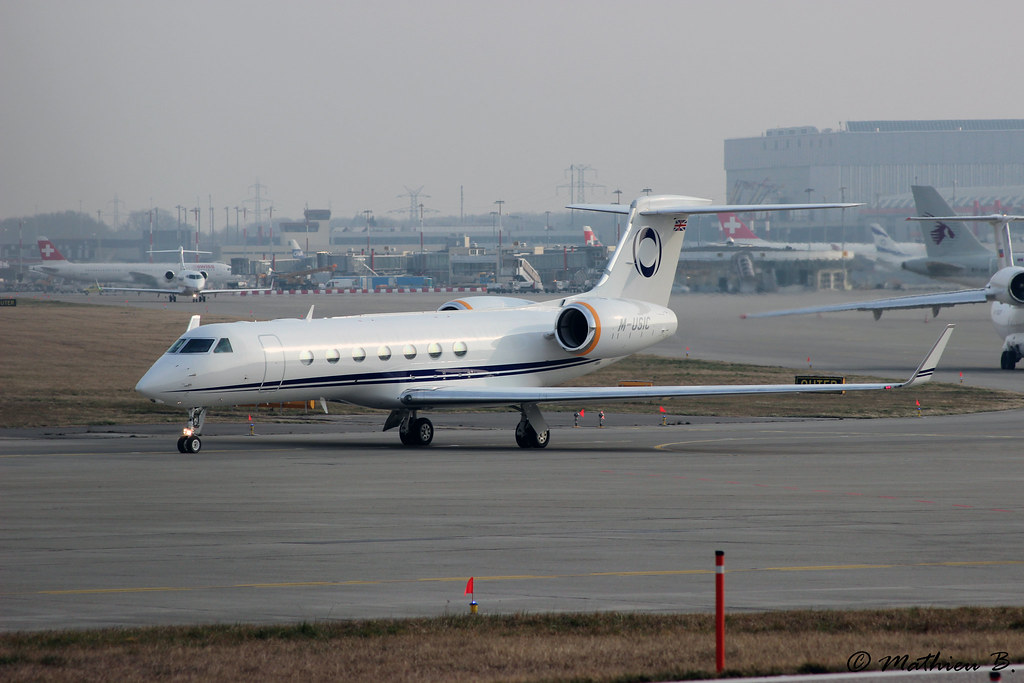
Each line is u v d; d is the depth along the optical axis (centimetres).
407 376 12762
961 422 16050
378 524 7431
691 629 4694
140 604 5262
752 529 7281
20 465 10688
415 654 4291
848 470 10475
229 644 4450
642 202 14425
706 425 15762
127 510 7988
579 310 13450
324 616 5047
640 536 7012
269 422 15738
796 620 4847
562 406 18225
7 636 4562
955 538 6981
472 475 10031
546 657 4244
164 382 11419
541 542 6812
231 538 6925
